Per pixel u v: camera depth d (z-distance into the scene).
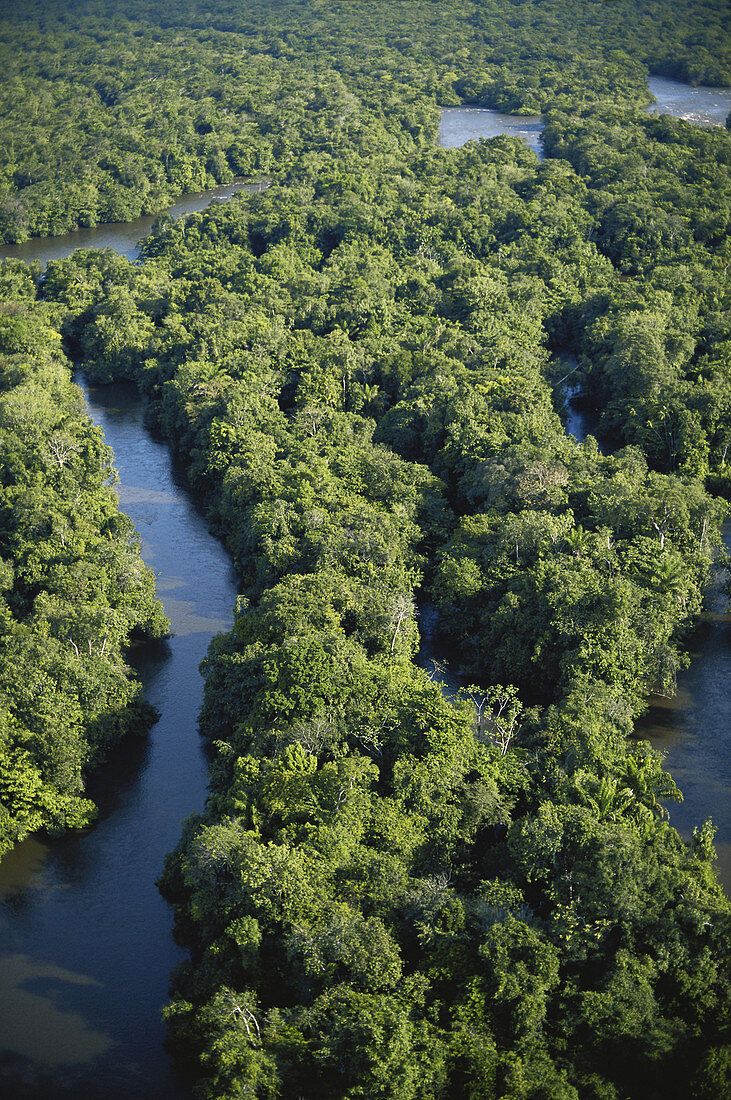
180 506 195.00
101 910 115.88
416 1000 93.38
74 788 126.94
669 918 96.94
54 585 155.00
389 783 115.81
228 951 101.50
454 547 160.00
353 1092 86.75
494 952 94.31
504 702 129.88
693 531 163.00
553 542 155.12
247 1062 88.88
